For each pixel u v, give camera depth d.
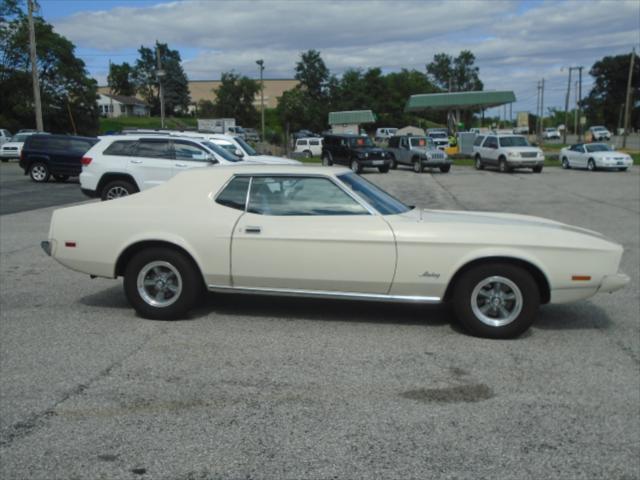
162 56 118.44
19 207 15.10
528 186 22.69
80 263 5.86
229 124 53.81
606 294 7.03
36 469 3.23
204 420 3.79
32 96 61.06
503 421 3.80
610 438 3.59
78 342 5.23
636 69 113.06
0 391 4.21
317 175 5.63
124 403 4.03
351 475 3.18
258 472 3.21
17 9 60.69
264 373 4.55
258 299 6.59
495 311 5.37
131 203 5.88
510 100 47.19
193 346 5.14
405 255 5.29
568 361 4.85
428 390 4.27
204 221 5.60
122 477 3.16
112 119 93.25
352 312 6.13
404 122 100.12
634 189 20.94
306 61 89.62
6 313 6.11
